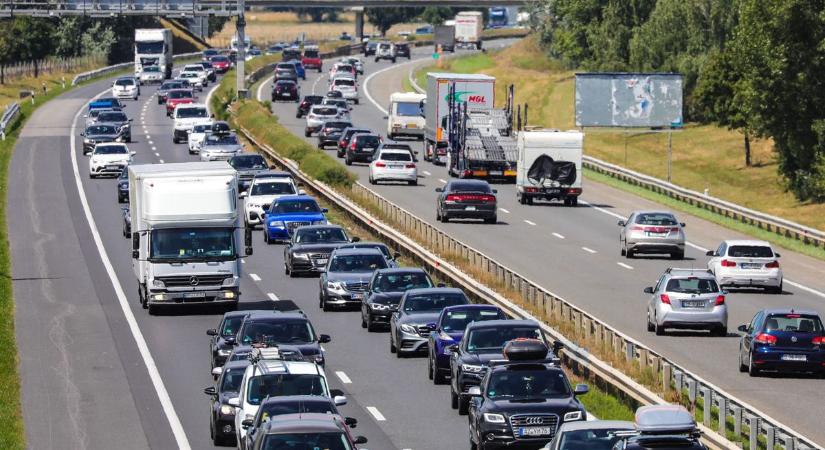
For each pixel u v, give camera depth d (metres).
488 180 174.75
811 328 72.31
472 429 56.25
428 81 191.62
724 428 56.69
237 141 176.75
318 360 66.94
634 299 98.25
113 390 72.38
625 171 179.50
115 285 107.50
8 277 111.12
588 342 73.38
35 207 149.25
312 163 164.62
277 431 45.31
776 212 173.88
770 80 176.12
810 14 173.00
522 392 55.47
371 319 87.00
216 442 59.22
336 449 44.88
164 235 93.12
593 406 63.38
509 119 170.75
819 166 167.75
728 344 82.75
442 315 73.50
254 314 70.88
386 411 65.62
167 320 92.69
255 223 135.00
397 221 128.62
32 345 85.31
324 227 112.94
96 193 159.62
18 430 63.44
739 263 102.75
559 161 152.75
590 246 125.56
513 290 91.19
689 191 160.12
